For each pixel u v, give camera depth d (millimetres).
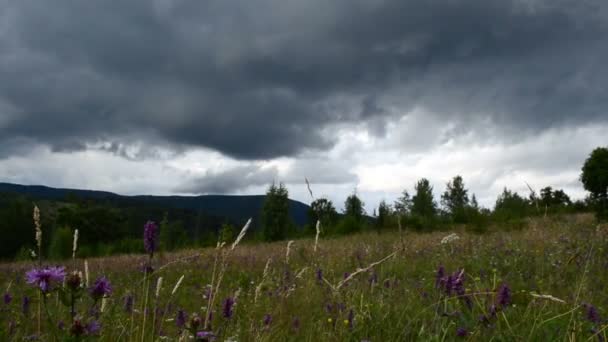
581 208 32125
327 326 4207
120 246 47281
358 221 36062
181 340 2639
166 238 28516
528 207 24000
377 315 4320
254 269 11094
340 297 4816
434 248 11820
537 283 6191
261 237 45125
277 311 4473
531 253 9508
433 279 7133
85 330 2029
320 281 5973
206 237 30156
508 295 3537
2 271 12008
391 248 11586
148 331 3395
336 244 16031
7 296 4941
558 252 8867
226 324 3002
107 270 12141
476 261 9070
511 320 4082
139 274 9227
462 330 3410
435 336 3420
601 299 5152
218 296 5199
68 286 2023
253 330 3691
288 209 46719
